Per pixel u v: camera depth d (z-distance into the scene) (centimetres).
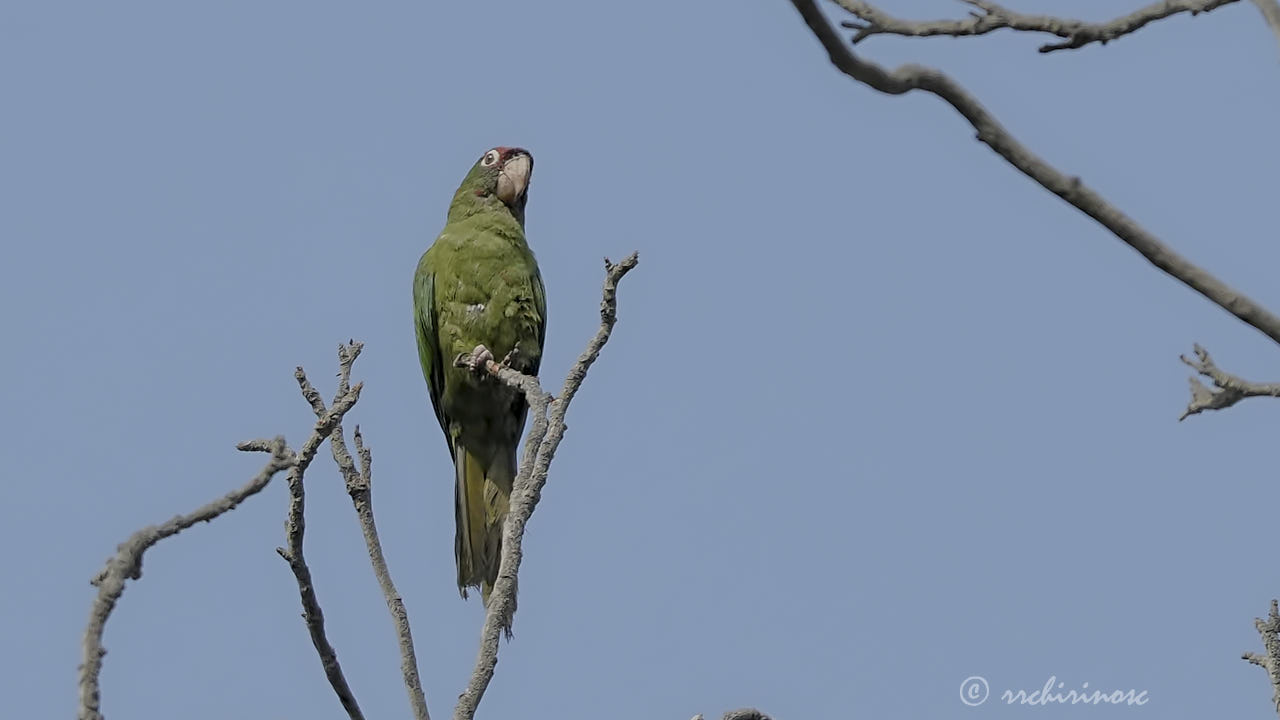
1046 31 639
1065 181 611
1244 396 740
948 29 642
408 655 1024
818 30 558
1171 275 620
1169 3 640
